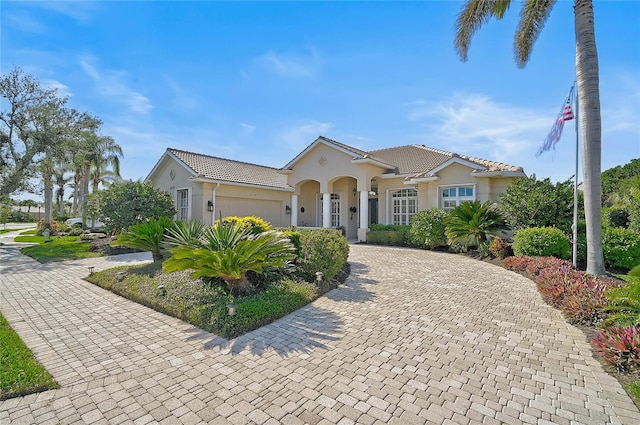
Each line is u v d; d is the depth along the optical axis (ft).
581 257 37.55
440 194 57.00
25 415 10.51
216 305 20.20
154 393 11.79
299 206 80.48
